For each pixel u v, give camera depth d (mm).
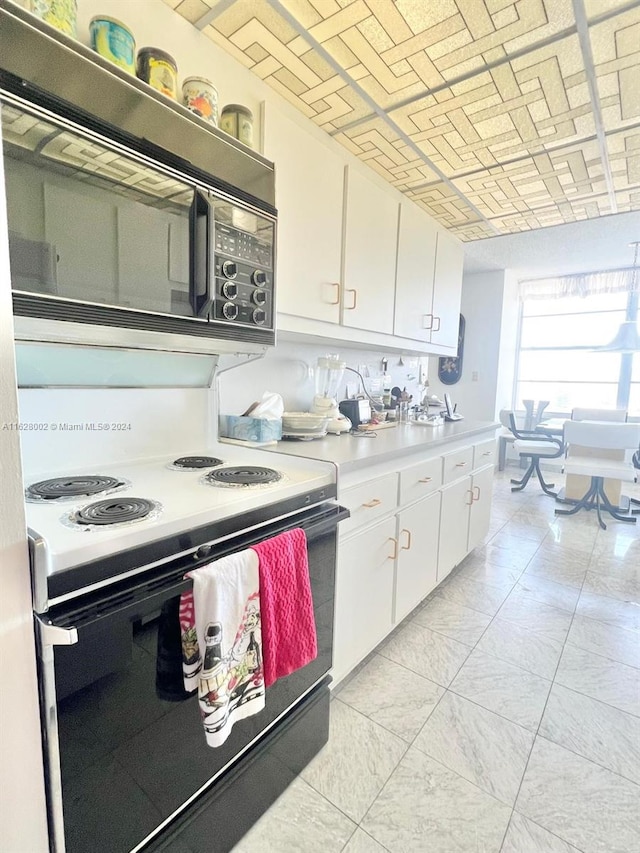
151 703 799
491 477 2889
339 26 1247
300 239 1603
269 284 1310
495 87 1524
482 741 1359
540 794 1184
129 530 759
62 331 878
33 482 1069
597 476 3572
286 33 1277
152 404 1369
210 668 822
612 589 2404
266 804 1119
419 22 1236
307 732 1241
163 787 849
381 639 1733
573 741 1366
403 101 1600
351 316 1903
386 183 2156
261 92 1478
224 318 1171
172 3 1177
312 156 1629
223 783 984
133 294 965
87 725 702
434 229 2557
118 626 721
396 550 1754
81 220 862
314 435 1848
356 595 1526
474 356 5082
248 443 1625
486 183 2289
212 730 817
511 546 3037
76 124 820
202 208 1072
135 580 767
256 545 965
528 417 4688
